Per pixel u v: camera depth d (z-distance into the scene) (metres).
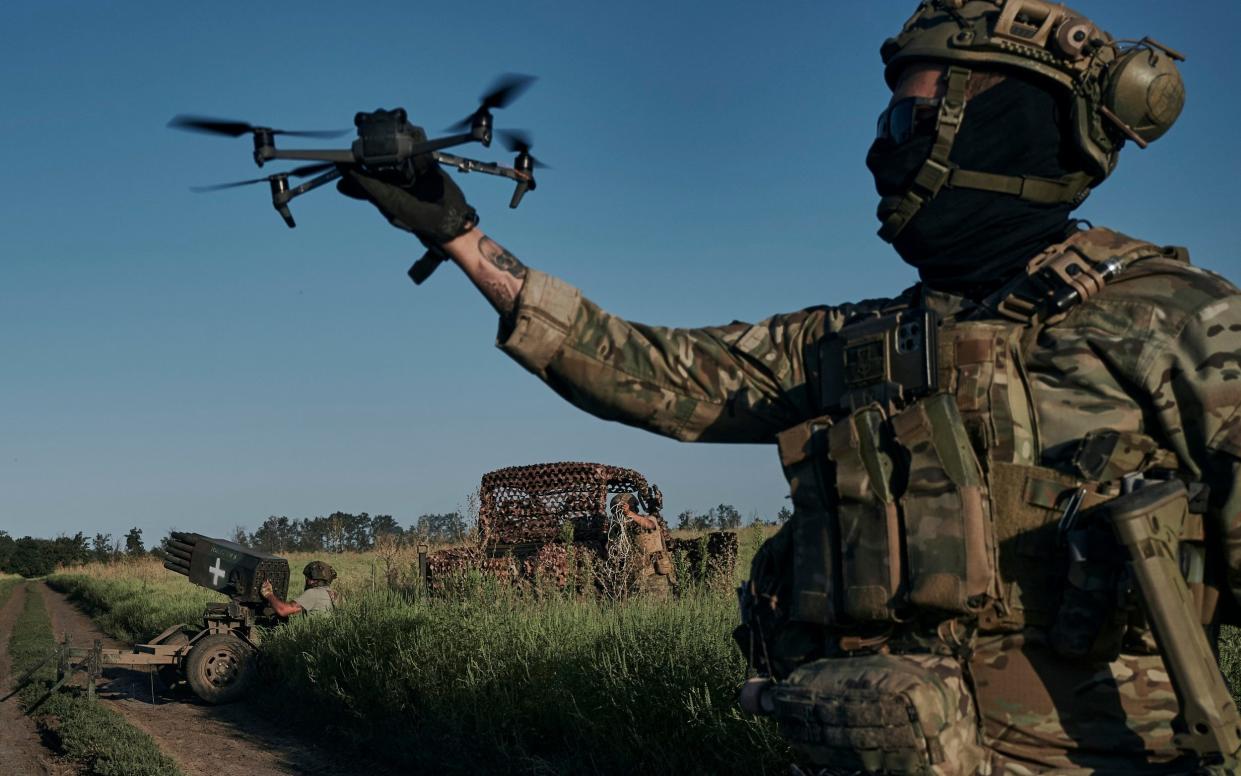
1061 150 2.24
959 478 1.99
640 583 10.74
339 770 8.33
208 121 2.00
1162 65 2.19
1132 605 1.89
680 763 5.98
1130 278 2.09
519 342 2.36
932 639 2.04
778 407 2.46
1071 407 2.07
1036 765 1.97
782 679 2.29
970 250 2.30
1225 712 1.81
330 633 10.52
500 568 11.49
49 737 10.42
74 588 39.28
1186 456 1.98
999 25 2.20
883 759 1.83
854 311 2.45
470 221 2.25
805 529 2.20
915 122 2.32
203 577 12.78
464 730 7.89
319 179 2.11
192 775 8.22
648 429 2.50
